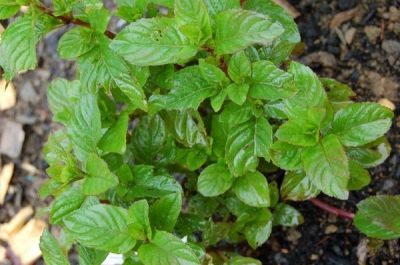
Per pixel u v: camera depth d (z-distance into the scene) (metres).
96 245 0.66
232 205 0.79
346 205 0.86
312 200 0.86
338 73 0.91
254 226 0.79
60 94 0.79
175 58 0.65
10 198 1.00
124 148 0.69
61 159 0.72
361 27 0.91
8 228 0.99
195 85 0.69
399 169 0.86
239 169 0.72
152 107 0.71
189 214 0.78
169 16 0.73
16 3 0.67
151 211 0.68
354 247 0.85
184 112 0.73
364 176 0.75
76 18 0.69
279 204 0.81
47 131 1.01
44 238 0.68
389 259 0.84
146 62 0.65
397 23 0.90
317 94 0.67
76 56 0.69
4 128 1.02
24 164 1.01
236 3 0.67
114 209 0.67
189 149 0.76
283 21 0.72
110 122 0.75
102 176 0.67
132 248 0.68
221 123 0.74
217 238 0.80
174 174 0.88
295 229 0.87
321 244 0.86
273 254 0.87
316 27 0.93
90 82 0.70
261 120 0.71
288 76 0.67
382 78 0.89
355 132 0.67
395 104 0.88
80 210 0.66
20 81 1.03
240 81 0.68
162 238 0.66
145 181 0.72
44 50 1.03
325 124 0.67
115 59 0.69
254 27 0.64
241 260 0.76
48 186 0.71
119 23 1.00
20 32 0.66
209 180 0.75
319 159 0.66
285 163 0.69
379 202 0.73
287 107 0.67
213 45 0.65
